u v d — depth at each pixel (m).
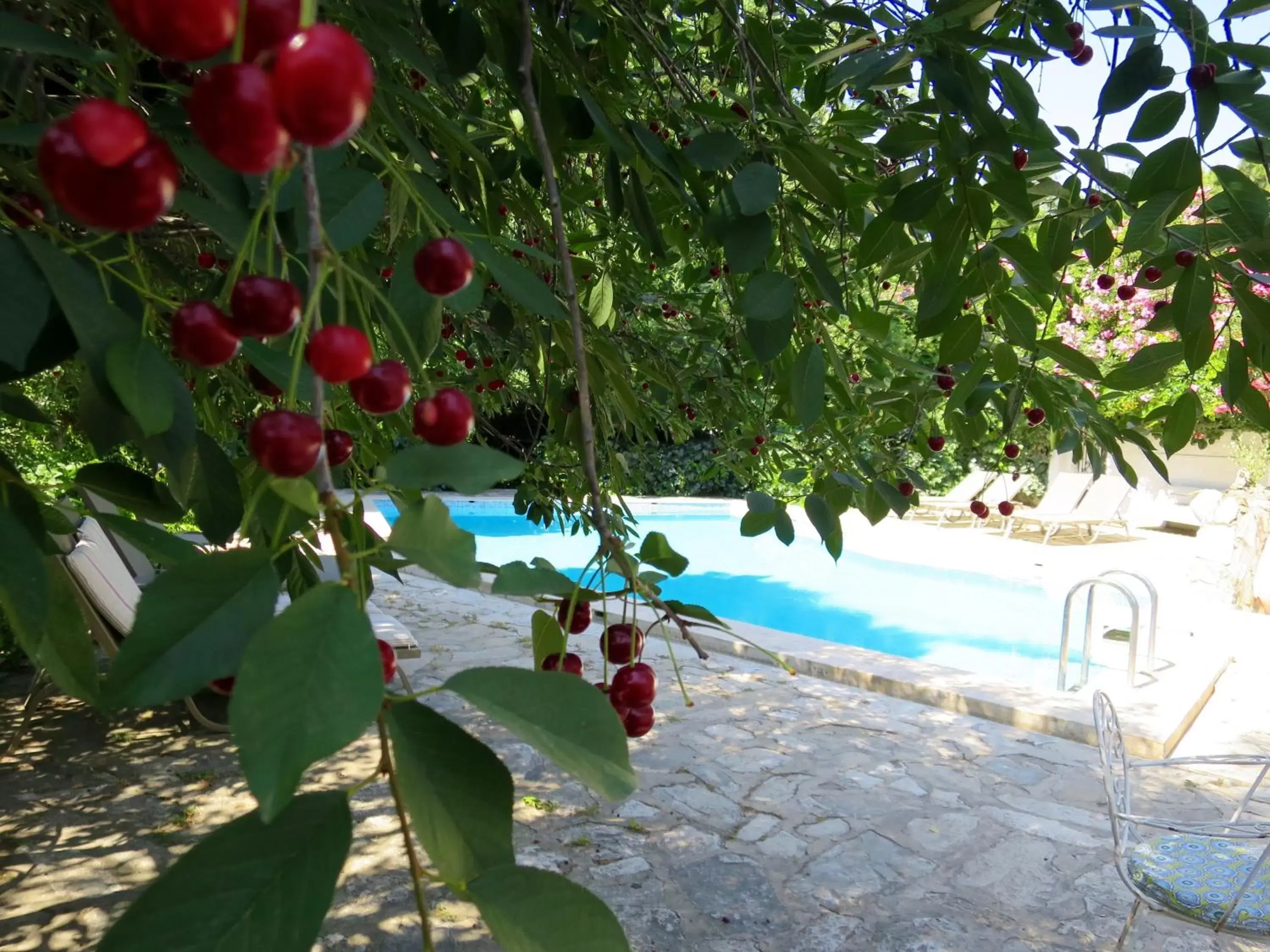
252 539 0.69
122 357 0.45
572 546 10.41
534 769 3.34
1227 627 5.83
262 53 0.33
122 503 0.64
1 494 0.54
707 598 9.04
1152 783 3.45
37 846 2.71
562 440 1.84
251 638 0.34
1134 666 4.50
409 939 2.34
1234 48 1.20
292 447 0.37
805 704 4.23
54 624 0.52
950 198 1.46
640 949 2.36
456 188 1.41
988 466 2.46
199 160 0.58
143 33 0.29
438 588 6.34
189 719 3.67
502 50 1.25
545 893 0.36
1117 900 2.65
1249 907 1.96
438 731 0.37
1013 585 8.73
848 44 1.49
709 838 2.95
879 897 2.64
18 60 0.81
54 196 0.33
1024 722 4.00
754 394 2.72
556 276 1.55
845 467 1.81
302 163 0.40
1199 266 1.33
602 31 1.57
